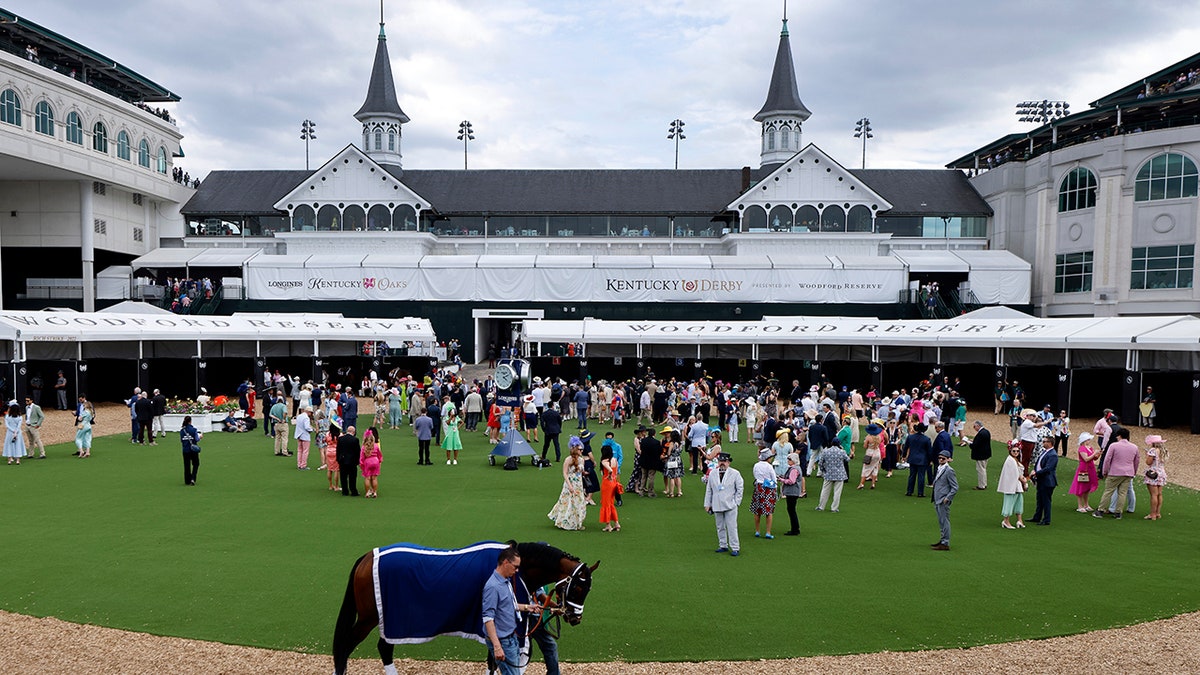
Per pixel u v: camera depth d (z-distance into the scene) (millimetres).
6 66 41719
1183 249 43844
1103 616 10398
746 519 16281
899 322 42656
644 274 52188
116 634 9477
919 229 59625
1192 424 30797
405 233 56094
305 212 57281
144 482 19141
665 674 8562
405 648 9312
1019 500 15500
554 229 60344
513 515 16062
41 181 50375
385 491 18469
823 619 10172
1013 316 42750
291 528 14680
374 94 63656
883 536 14781
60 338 32812
